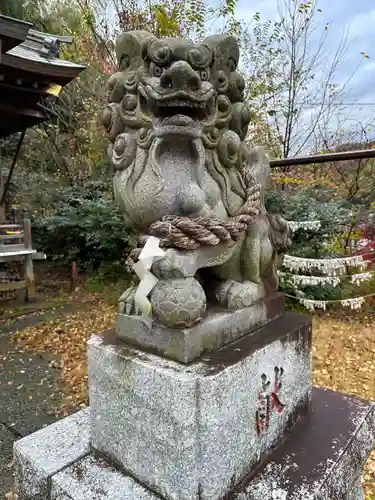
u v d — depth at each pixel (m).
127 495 1.03
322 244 3.97
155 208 1.11
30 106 5.27
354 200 4.93
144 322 1.09
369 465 1.91
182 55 1.05
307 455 1.19
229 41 1.18
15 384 2.72
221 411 0.98
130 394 1.07
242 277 1.33
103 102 6.68
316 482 1.06
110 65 6.34
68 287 5.43
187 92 1.01
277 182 4.89
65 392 2.60
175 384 0.94
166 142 1.12
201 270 1.30
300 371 1.37
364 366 2.87
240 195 1.26
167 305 0.99
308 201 4.17
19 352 3.29
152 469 1.04
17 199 7.11
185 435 0.93
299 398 1.37
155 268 1.03
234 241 1.17
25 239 4.92
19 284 4.72
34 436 1.34
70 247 6.05
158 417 1.00
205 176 1.15
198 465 0.96
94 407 1.21
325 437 1.28
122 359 1.09
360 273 3.84
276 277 1.46
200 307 1.02
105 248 5.62
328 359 2.98
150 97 1.05
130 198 1.16
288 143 5.95
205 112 1.13
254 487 1.05
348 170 5.09
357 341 3.31
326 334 3.42
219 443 0.98
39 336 3.62
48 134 8.05
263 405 1.15
